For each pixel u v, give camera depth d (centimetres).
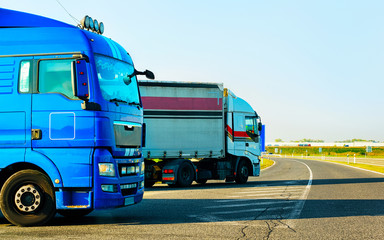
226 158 1867
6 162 699
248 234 654
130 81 822
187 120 1731
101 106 713
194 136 1739
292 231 684
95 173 694
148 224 738
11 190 698
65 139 700
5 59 726
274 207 990
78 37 732
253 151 1925
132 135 795
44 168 693
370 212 906
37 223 698
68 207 694
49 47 725
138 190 789
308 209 955
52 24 754
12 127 709
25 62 723
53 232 655
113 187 714
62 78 715
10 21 744
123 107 770
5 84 720
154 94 1694
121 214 872
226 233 659
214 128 1778
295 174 2672
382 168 3447
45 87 715
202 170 1780
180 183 1661
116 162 724
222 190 1498
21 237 613
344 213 891
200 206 1012
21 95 715
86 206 692
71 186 690
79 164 695
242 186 1708
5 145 706
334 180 2017
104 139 707
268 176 2511
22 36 734
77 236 623
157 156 1677
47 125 705
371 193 1339
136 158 795
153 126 1681
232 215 857
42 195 698
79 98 701
